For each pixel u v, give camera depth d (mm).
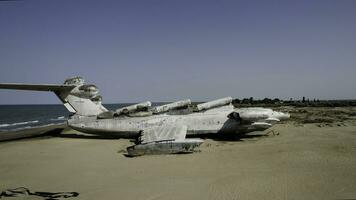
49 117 68500
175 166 10414
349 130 19719
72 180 9047
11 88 15109
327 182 8008
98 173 9812
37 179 9320
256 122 16609
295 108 54969
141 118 17453
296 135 17859
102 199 7148
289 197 6887
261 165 10203
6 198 7461
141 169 10148
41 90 16766
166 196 7195
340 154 11695
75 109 17984
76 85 17844
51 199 7262
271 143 15008
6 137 22125
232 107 18500
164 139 13445
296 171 9258
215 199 6887
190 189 7691
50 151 14555
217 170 9664
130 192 7602
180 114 17812
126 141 17125
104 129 17266
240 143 15305
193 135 18125
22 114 87438
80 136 20328
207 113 17609
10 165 11578
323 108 54031
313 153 11984
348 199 6676
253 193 7234
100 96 19297
